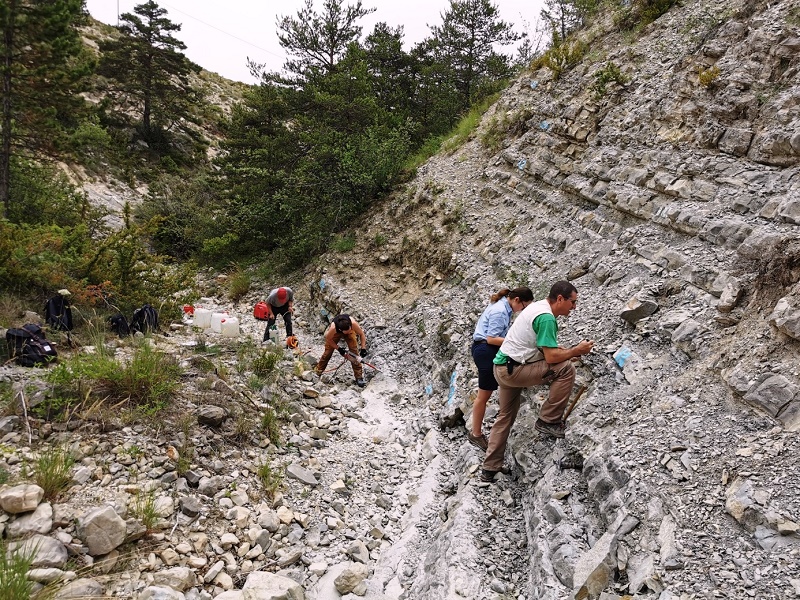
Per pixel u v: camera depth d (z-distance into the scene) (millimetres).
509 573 3609
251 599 3451
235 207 15188
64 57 12711
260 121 17016
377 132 13211
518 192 8961
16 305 6602
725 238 4941
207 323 8859
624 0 10383
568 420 4355
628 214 6441
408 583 3887
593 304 5469
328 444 5793
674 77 7352
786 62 5953
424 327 7965
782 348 3547
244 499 4500
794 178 5055
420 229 10070
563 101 9273
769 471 3016
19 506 3588
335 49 17562
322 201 12672
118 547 3707
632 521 3162
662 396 3963
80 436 4527
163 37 27266
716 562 2715
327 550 4266
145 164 24812
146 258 8914
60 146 13359
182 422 4961
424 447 5691
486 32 20156
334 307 9977
